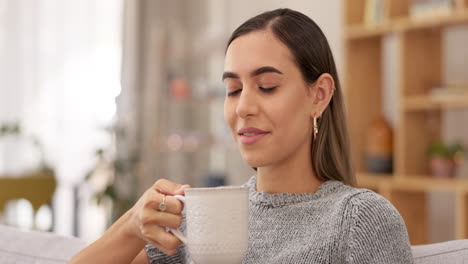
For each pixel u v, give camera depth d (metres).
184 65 5.26
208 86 4.73
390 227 1.02
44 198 3.92
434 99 3.11
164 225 0.96
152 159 4.95
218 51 4.77
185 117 5.25
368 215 1.03
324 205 1.09
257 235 1.12
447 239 3.43
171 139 4.68
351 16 3.48
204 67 5.20
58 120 4.78
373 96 3.53
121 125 4.86
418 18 3.15
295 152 1.14
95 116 4.86
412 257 1.03
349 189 1.12
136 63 5.00
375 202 1.04
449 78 3.41
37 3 4.74
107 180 4.73
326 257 1.04
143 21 5.10
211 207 0.82
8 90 4.64
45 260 1.31
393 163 3.37
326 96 1.14
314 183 1.17
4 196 3.80
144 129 4.94
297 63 1.09
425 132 3.34
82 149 4.82
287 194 1.13
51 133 4.75
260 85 1.07
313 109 1.14
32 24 4.72
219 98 4.67
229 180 5.07
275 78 1.06
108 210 4.74
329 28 4.01
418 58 3.28
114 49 4.95
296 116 1.09
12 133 4.27
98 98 4.88
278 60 1.07
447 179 3.10
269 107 1.06
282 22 1.10
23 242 1.36
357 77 3.47
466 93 3.01
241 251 0.83
